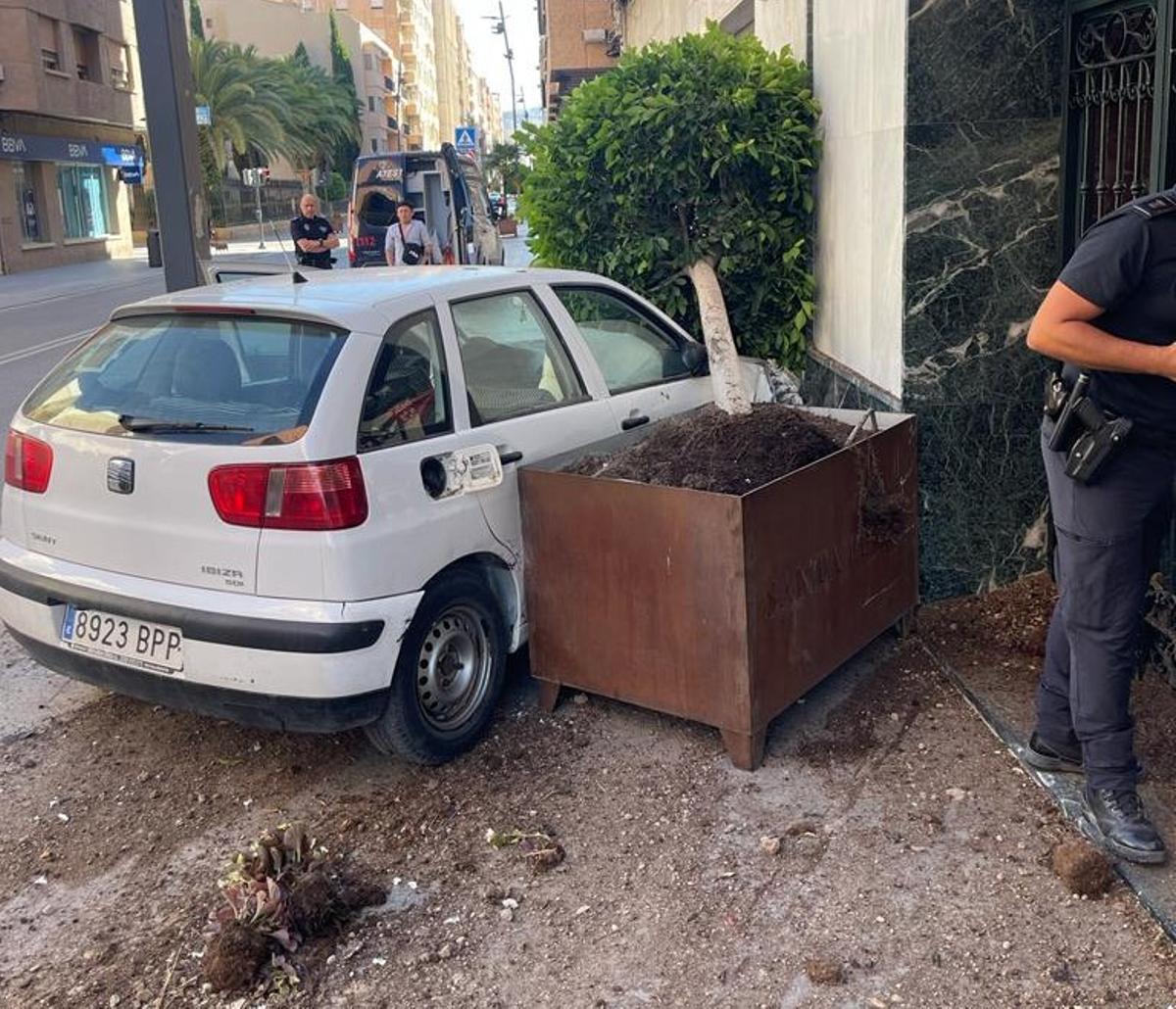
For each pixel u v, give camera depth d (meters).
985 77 4.94
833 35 6.13
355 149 79.38
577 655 4.36
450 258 19.80
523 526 4.38
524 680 4.88
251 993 3.13
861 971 3.08
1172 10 4.08
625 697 4.28
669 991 3.06
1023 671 4.66
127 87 46.41
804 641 4.22
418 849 3.75
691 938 3.25
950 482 5.22
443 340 4.30
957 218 5.04
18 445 4.36
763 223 6.48
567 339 4.92
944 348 5.12
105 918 3.49
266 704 3.81
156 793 4.17
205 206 8.30
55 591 4.14
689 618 4.04
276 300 4.20
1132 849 3.35
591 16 29.36
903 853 3.56
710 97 6.38
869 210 5.54
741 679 3.97
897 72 5.04
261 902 3.24
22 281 32.75
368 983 3.16
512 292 4.74
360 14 124.50
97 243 44.09
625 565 4.15
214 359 4.09
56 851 3.84
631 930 3.31
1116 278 3.02
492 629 4.37
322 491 3.71
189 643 3.86
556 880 3.56
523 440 4.49
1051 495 3.40
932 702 4.48
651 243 6.51
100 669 4.10
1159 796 3.70
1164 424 3.15
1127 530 3.23
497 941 3.30
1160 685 4.39
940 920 3.25
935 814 3.75
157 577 3.96
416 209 21.75
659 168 6.39
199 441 3.86
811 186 6.64
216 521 3.81
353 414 3.85
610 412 4.96
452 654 4.26
